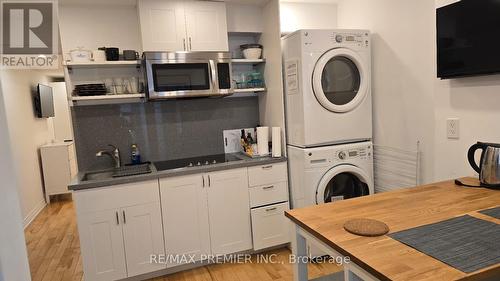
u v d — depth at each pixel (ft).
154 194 7.83
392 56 8.29
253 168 8.78
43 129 17.37
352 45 8.47
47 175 15.94
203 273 8.33
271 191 9.03
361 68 8.61
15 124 13.30
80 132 8.89
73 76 8.68
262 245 9.00
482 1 5.59
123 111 9.25
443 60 6.43
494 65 5.50
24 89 14.88
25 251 3.04
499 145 5.35
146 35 8.34
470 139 6.26
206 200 8.34
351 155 8.71
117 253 7.63
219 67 8.79
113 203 7.50
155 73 8.13
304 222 4.42
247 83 10.02
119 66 8.83
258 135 9.48
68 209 14.94
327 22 10.44
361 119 8.81
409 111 7.93
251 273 8.23
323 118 8.45
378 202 5.06
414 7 7.55
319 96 8.25
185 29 8.68
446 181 6.07
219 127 10.27
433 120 7.29
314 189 8.45
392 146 8.57
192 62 8.46
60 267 9.13
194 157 9.96
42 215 14.19
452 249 3.44
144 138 9.50
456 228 3.94
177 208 8.07
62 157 16.14
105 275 7.57
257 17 9.95
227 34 9.36
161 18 8.45
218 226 8.52
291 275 8.06
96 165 9.06
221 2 9.01
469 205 4.71
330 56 8.25
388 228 4.05
